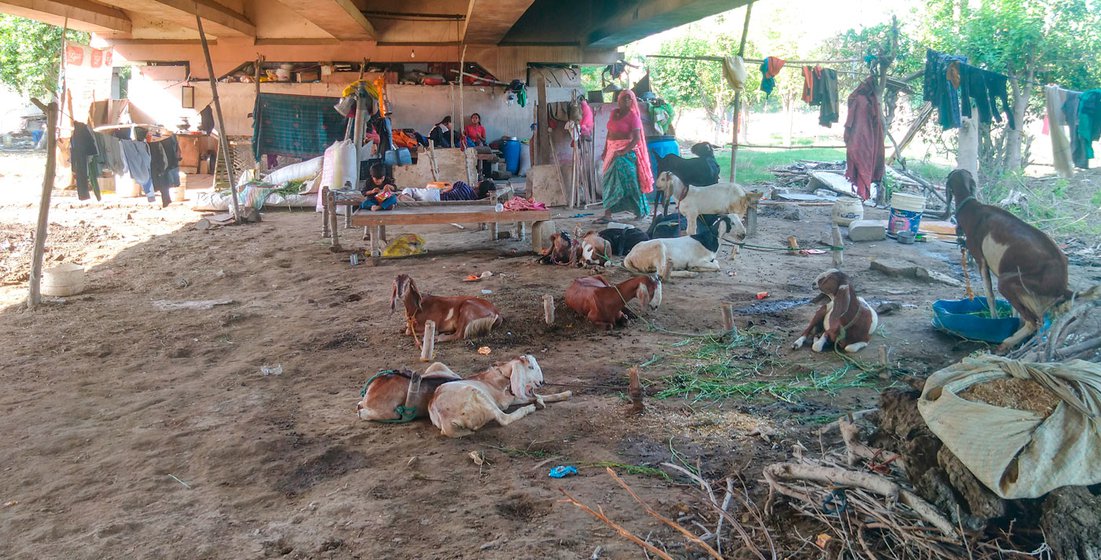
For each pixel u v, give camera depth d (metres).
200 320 8.12
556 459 4.83
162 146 15.02
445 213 10.64
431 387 5.38
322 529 4.07
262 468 4.79
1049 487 3.29
